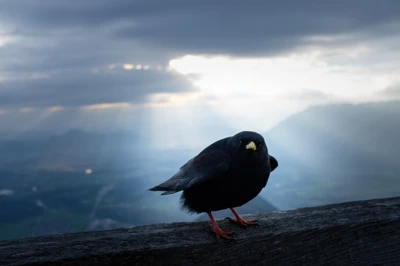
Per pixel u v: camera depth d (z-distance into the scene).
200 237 1.50
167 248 1.46
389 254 1.54
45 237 1.48
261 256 1.50
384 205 1.62
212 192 1.78
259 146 1.77
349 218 1.56
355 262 1.53
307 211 1.61
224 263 1.49
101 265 1.42
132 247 1.45
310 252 1.52
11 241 1.46
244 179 1.77
